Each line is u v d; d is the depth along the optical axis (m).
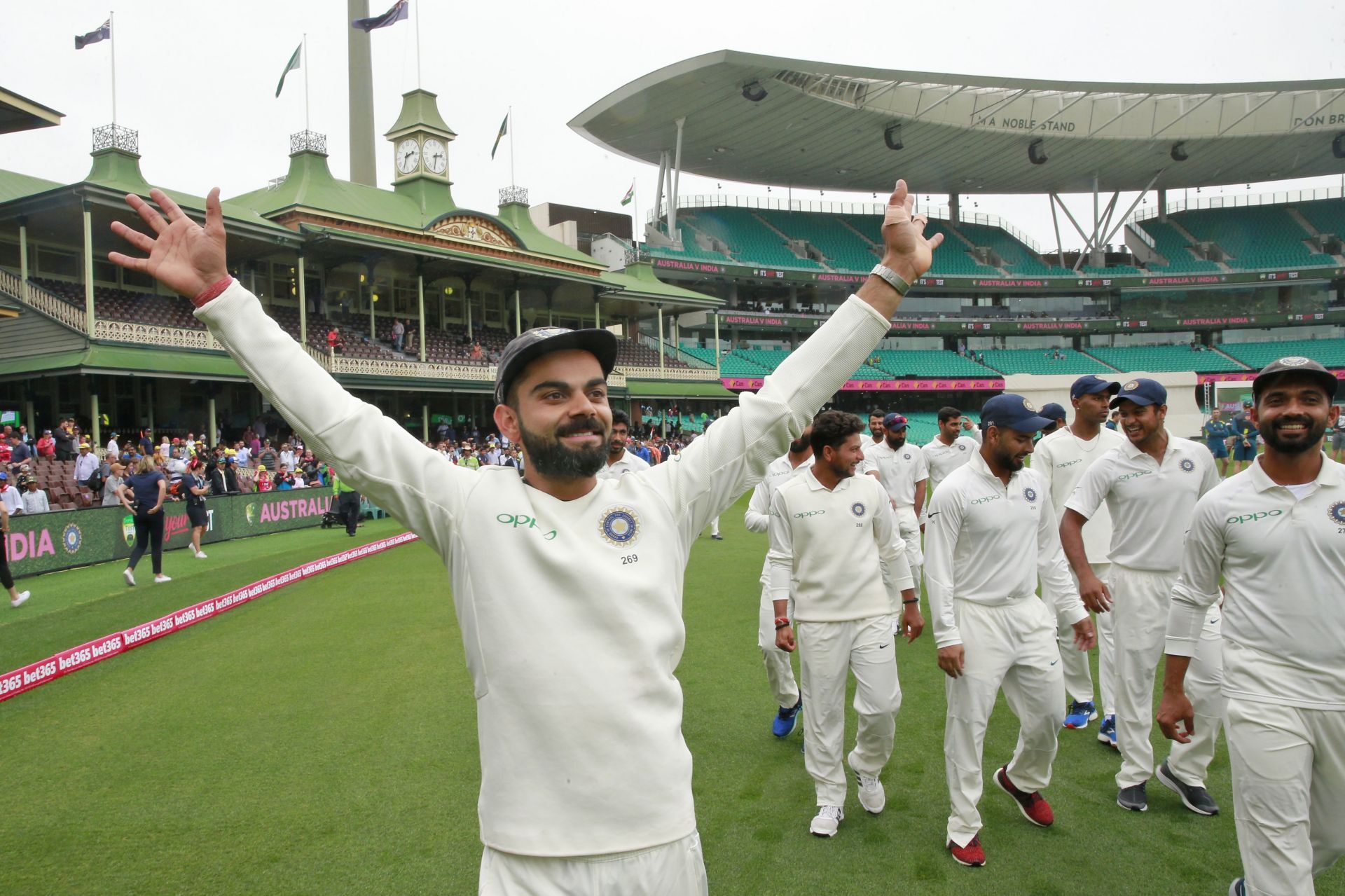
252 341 1.85
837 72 39.16
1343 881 3.56
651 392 36.47
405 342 28.84
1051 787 4.54
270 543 15.14
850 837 3.97
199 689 6.17
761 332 49.88
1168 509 4.30
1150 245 55.22
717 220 51.91
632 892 1.78
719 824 4.11
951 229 55.59
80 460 16.22
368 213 27.53
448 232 28.91
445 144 32.53
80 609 8.91
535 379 1.94
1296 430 2.86
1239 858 3.71
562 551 1.86
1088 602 4.35
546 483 1.98
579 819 1.78
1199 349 52.22
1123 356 51.69
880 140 46.72
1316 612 2.85
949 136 46.31
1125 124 46.94
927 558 4.00
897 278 2.13
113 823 4.11
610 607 1.84
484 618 1.85
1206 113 46.88
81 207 20.11
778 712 5.28
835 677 4.12
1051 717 3.96
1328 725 2.82
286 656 7.04
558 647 1.81
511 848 1.78
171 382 23.56
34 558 11.47
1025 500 4.01
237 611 8.95
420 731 5.25
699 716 5.61
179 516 14.31
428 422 28.84
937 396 50.59
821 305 52.81
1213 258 53.84
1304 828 2.83
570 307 38.72
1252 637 2.97
